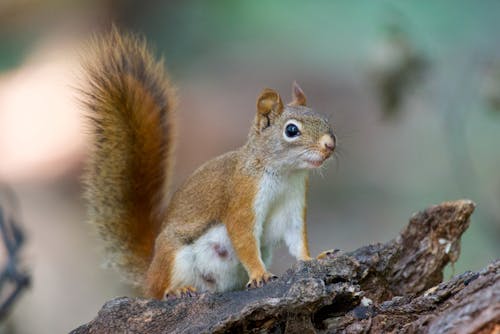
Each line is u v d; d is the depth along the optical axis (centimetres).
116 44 1072
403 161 2002
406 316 765
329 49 2348
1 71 2352
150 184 1090
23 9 2495
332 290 756
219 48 2403
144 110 1082
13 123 2172
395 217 1838
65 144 2112
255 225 945
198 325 765
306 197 981
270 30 2439
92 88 1072
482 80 1382
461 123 1648
